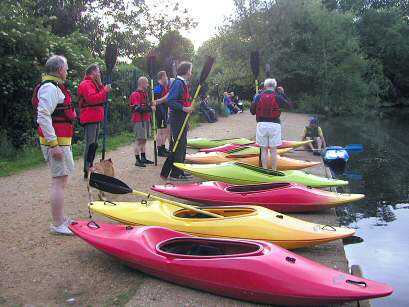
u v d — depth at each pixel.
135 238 4.52
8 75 11.23
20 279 4.42
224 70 36.41
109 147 12.88
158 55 27.31
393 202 8.80
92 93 7.70
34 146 11.88
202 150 11.69
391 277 5.47
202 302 4.01
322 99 34.66
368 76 39.97
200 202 6.85
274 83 8.55
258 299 3.95
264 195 6.68
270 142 8.62
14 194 7.60
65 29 23.12
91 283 4.37
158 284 4.34
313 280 3.85
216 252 4.44
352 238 6.80
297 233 5.04
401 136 19.78
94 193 7.52
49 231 5.72
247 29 36.47
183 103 8.47
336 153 11.72
